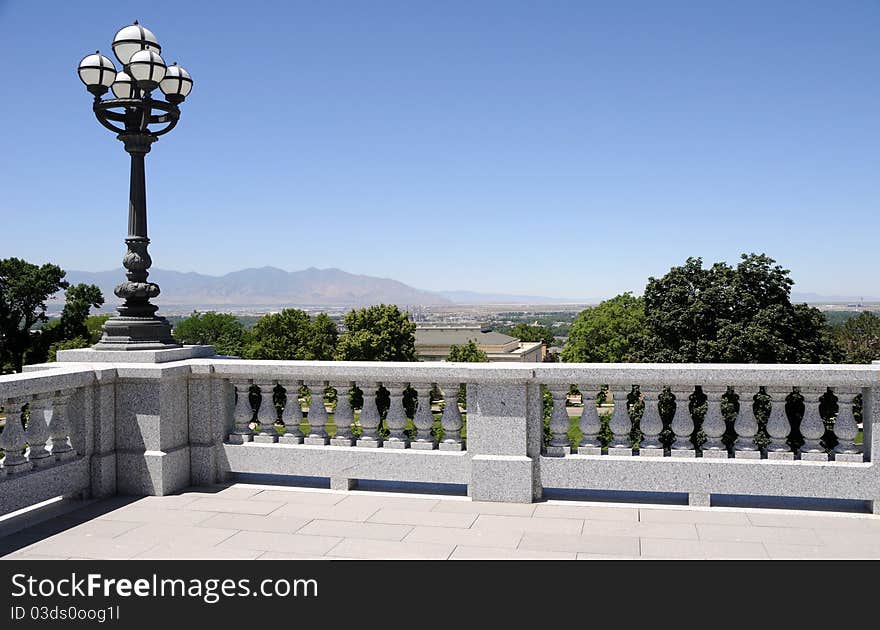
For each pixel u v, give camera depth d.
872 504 6.36
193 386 7.85
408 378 7.17
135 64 7.29
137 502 7.16
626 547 5.64
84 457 7.21
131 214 7.86
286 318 74.94
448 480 7.18
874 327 72.19
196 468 7.82
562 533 6.00
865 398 6.49
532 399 6.99
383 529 6.20
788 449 6.65
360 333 68.44
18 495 6.35
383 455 7.34
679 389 6.73
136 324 7.81
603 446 7.20
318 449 7.53
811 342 32.91
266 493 7.45
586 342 64.94
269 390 7.84
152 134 7.77
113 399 7.49
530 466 6.89
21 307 55.47
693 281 35.38
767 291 34.12
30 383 6.35
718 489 6.59
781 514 6.43
